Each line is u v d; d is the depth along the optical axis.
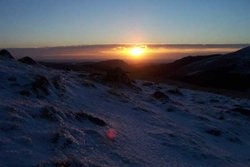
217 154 17.50
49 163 10.39
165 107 27.08
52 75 24.61
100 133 14.64
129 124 18.58
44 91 18.61
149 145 15.59
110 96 24.59
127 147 14.30
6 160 9.92
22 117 13.37
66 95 20.16
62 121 14.51
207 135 21.64
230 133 22.92
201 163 15.60
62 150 11.73
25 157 10.40
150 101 28.45
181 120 24.34
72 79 26.56
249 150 20.92
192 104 34.22
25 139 11.53
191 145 17.48
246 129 26.50
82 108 18.86
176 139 17.69
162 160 14.21
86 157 11.77
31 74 20.97
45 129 13.05
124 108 22.45
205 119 25.70
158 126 20.22
